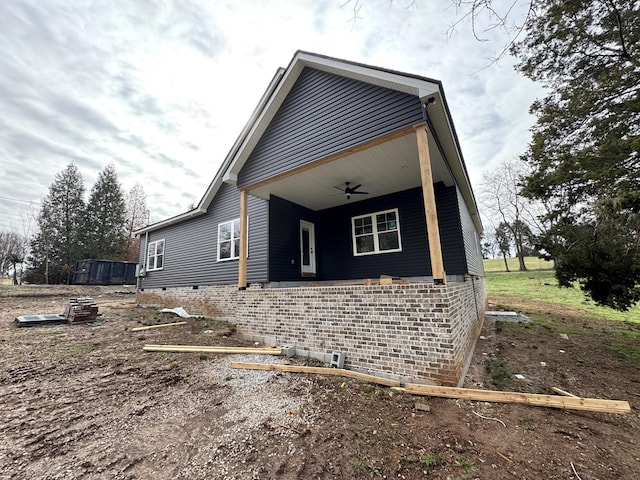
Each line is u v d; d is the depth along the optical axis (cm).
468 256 739
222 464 217
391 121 466
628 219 510
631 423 281
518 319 964
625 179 488
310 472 207
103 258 2664
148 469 211
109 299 1499
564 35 556
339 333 464
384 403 319
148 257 1282
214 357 502
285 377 404
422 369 376
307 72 599
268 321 583
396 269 755
